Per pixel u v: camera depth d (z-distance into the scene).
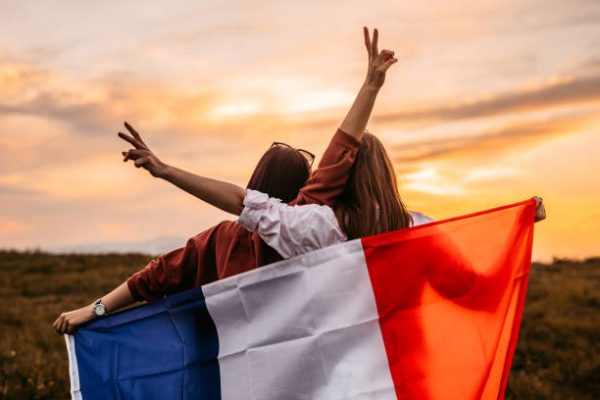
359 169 3.36
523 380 10.25
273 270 3.32
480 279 3.40
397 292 3.33
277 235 3.17
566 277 22.67
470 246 3.44
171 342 3.47
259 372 3.35
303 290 3.31
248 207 3.13
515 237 3.48
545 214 3.57
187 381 3.42
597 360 11.10
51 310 17.91
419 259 3.35
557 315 15.43
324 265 3.30
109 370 3.49
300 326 3.32
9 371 10.21
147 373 3.46
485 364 3.35
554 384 10.31
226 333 3.41
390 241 3.33
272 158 3.47
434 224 3.40
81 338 3.54
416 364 3.31
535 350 12.14
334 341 3.30
